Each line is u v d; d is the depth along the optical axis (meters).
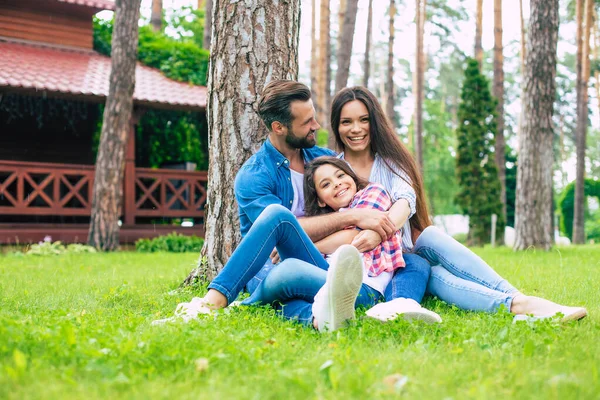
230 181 5.14
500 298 3.65
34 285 5.96
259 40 5.13
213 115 5.23
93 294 5.25
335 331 3.12
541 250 12.29
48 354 2.48
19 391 2.03
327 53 23.58
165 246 13.33
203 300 3.56
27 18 16.23
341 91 4.34
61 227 14.02
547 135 12.72
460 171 19.75
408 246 4.14
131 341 2.60
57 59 15.59
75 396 2.01
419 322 3.23
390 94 23.83
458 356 2.65
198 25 23.77
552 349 2.72
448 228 38.66
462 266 3.87
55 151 16.33
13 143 15.84
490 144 19.73
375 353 2.71
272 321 3.37
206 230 5.34
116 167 12.77
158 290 5.47
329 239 3.86
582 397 2.02
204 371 2.35
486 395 2.02
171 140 17.50
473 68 19.67
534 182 12.69
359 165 4.38
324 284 3.49
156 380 2.24
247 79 5.12
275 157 4.12
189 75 16.44
